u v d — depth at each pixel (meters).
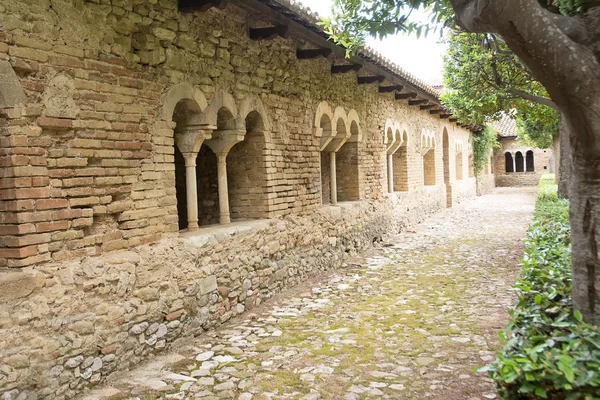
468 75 13.06
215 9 6.75
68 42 4.70
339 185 12.06
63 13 4.65
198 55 6.48
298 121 8.95
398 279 9.07
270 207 8.08
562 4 3.95
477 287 8.27
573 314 3.51
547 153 39.84
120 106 5.26
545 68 3.29
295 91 8.83
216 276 6.59
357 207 11.60
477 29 3.61
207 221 8.71
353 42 6.48
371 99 12.55
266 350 5.66
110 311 4.98
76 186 4.80
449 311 6.94
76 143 4.78
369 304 7.46
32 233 4.35
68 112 4.69
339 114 10.57
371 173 12.62
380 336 6.00
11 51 4.20
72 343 4.55
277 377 4.90
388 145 14.30
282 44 8.40
